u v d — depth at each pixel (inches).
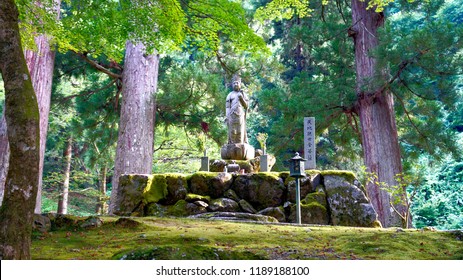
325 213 314.5
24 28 309.1
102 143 692.7
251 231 216.4
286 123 576.7
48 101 435.2
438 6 569.3
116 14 315.9
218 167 377.1
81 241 185.3
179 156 764.6
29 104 138.4
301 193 326.3
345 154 681.0
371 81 486.0
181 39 314.3
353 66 615.8
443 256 164.4
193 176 339.9
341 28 602.2
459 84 689.0
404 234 201.0
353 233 212.2
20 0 281.0
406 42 449.1
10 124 135.6
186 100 561.3
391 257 160.9
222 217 299.6
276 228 232.5
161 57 687.7
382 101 513.3
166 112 626.8
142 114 520.7
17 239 126.9
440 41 448.1
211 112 620.7
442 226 737.0
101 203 752.3
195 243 180.2
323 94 540.7
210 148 755.4
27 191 131.7
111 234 200.7
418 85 519.5
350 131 657.0
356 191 321.7
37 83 424.2
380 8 412.2
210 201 326.6
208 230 215.9
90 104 637.9
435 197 762.8
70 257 155.2
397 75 491.5
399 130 632.4
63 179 746.8
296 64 866.8
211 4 302.0
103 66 616.1
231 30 315.3
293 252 164.6
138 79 529.3
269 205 325.4
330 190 323.6
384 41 472.7
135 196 331.9
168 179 341.1
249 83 641.0
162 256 134.8
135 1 301.0
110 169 797.9
